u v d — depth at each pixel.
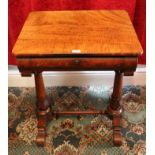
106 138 1.35
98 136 1.37
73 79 1.68
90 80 1.68
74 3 1.37
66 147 1.32
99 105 1.57
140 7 1.38
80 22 1.16
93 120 1.46
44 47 0.97
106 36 1.04
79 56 0.97
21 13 1.39
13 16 1.40
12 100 1.62
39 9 1.38
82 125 1.43
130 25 1.13
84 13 1.25
